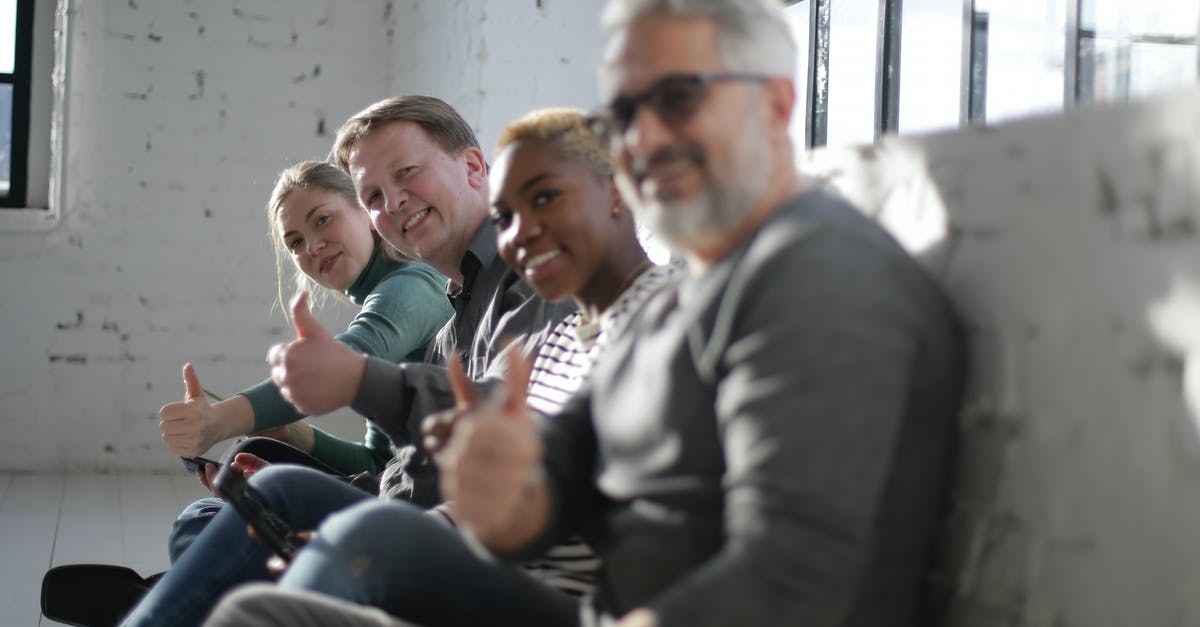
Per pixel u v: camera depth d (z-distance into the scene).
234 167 5.63
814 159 1.38
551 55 4.64
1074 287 0.98
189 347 5.60
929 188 1.17
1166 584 0.88
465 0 4.73
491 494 0.98
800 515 0.91
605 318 1.62
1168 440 0.89
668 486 1.06
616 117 1.13
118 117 5.52
